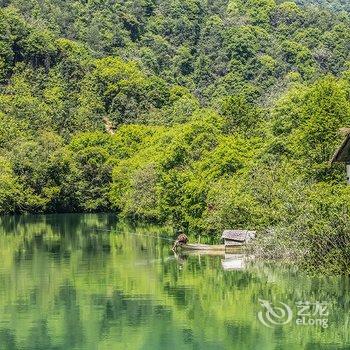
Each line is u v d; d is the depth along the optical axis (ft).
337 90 384.88
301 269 296.30
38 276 311.27
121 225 575.38
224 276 301.63
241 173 426.10
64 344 213.87
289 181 351.87
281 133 471.62
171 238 459.73
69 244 430.61
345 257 276.21
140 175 591.78
